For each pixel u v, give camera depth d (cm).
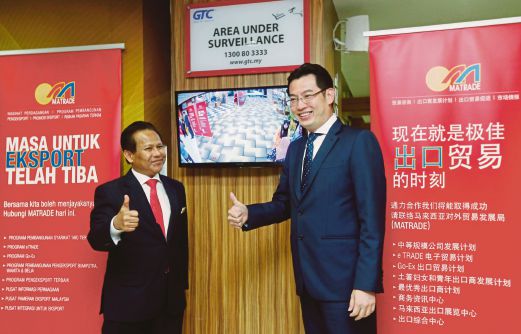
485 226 216
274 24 259
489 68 217
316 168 175
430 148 226
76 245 264
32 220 269
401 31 231
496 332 213
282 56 259
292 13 257
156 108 303
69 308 263
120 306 192
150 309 193
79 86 270
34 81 272
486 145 217
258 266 263
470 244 218
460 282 219
